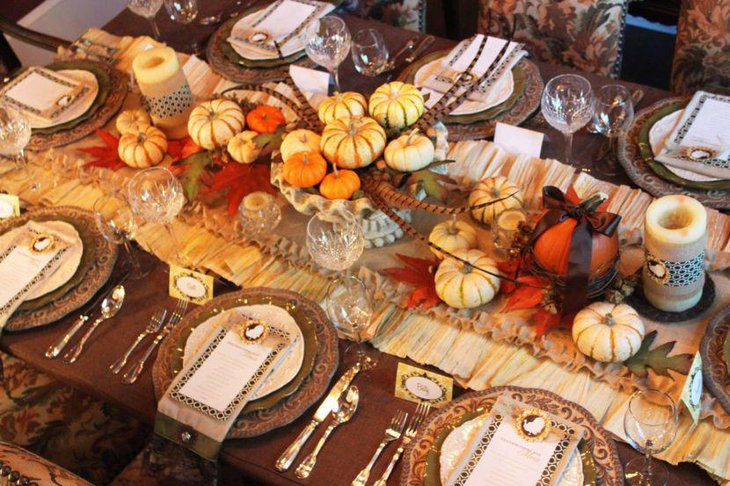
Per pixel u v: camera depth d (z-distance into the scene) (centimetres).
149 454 175
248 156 193
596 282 156
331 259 164
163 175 184
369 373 163
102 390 170
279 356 163
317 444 153
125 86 235
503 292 168
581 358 156
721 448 141
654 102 202
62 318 184
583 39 246
